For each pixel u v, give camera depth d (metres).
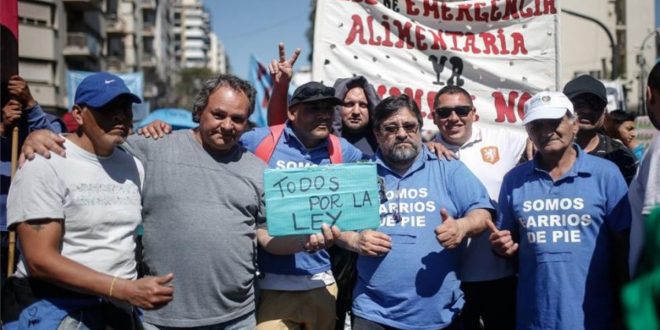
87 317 3.28
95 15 42.34
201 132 3.79
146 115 14.56
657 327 2.02
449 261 4.00
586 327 3.54
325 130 4.30
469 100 4.65
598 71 30.69
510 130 5.22
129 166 3.52
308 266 4.22
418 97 5.57
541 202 3.73
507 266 4.38
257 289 4.20
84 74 14.37
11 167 4.17
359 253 3.81
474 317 4.55
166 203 3.68
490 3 5.59
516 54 5.61
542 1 5.59
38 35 34.41
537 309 3.67
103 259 3.27
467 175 4.09
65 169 3.21
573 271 3.59
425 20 5.61
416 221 3.99
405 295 3.92
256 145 4.39
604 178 3.64
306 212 3.70
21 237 3.11
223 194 3.75
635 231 3.02
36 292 3.23
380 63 5.59
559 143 3.67
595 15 31.00
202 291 3.65
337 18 5.62
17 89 4.15
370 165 3.75
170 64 82.50
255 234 3.90
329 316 4.35
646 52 29.73
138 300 3.03
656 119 2.94
